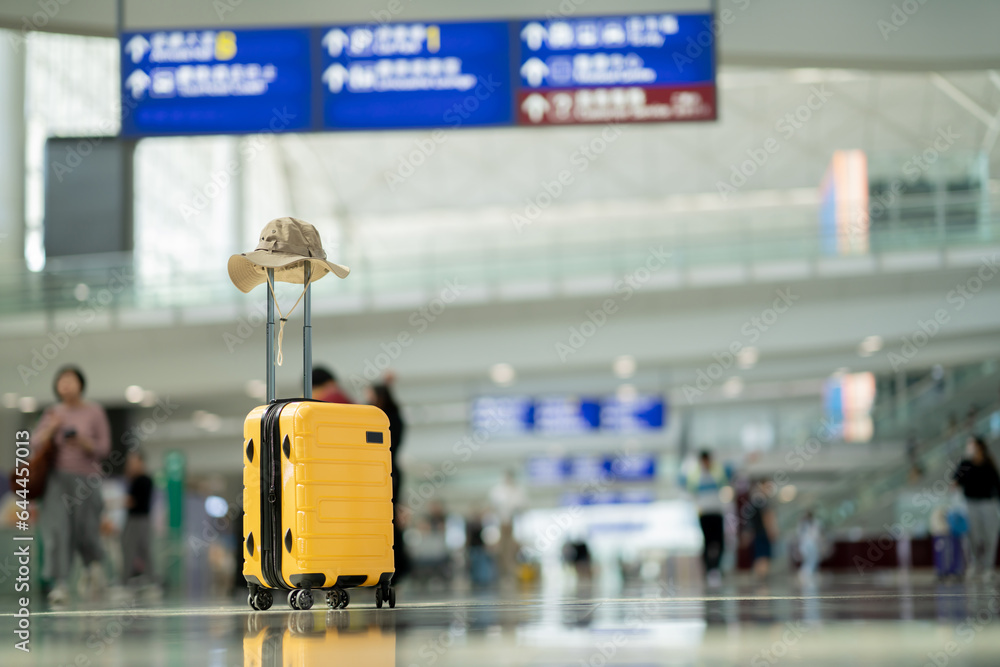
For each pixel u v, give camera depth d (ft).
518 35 32.63
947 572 41.47
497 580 82.33
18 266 84.69
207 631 10.72
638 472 134.21
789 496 108.37
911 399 90.17
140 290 81.92
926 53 38.81
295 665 6.89
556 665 6.65
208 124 32.24
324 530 14.32
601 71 32.60
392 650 7.91
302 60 32.48
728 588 29.27
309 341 15.66
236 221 134.41
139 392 83.20
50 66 105.70
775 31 38.60
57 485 25.91
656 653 7.33
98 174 58.23
